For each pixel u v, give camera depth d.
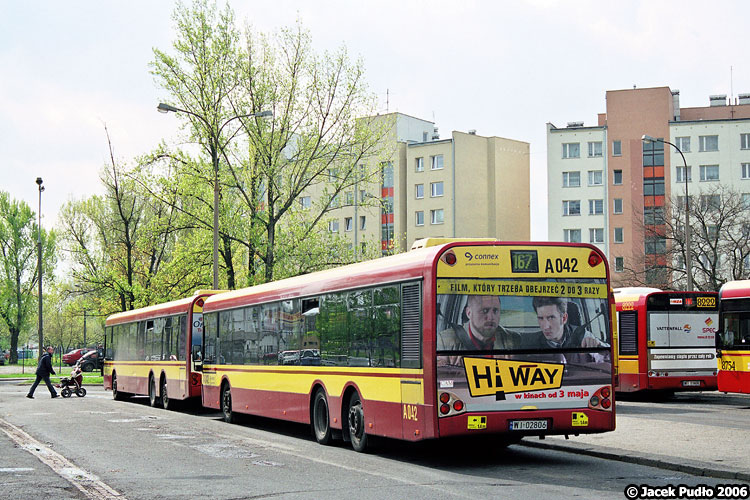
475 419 12.55
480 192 85.69
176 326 27.27
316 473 12.23
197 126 39.28
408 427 13.19
